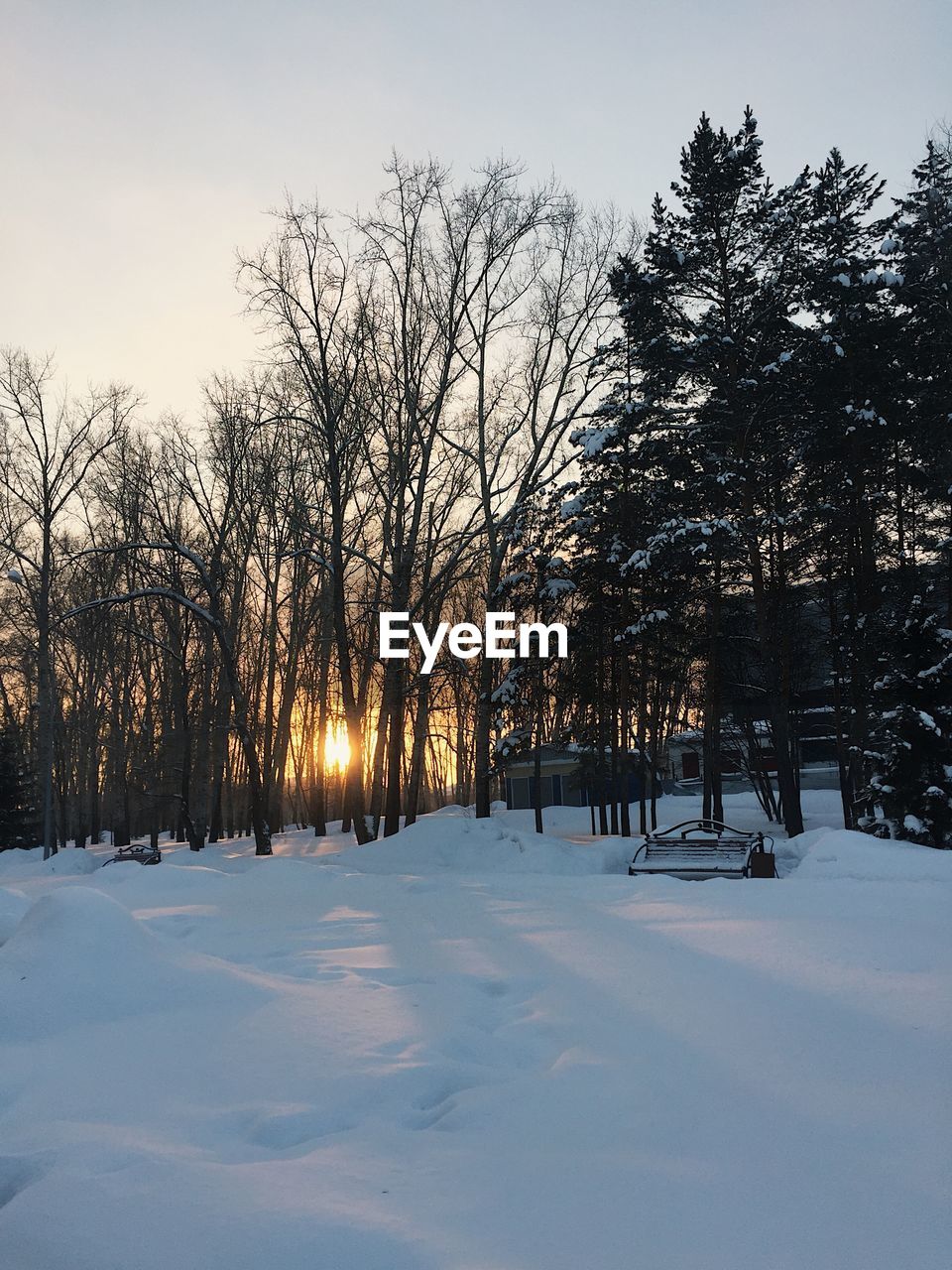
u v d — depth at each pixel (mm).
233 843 41812
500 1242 3709
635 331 27594
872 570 28250
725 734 37969
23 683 58500
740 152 26266
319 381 28781
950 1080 5352
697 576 28109
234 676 32844
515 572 28922
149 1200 4113
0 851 45906
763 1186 4180
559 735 33781
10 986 7605
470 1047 6402
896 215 30500
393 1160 4574
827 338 26484
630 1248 3658
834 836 17375
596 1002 7371
